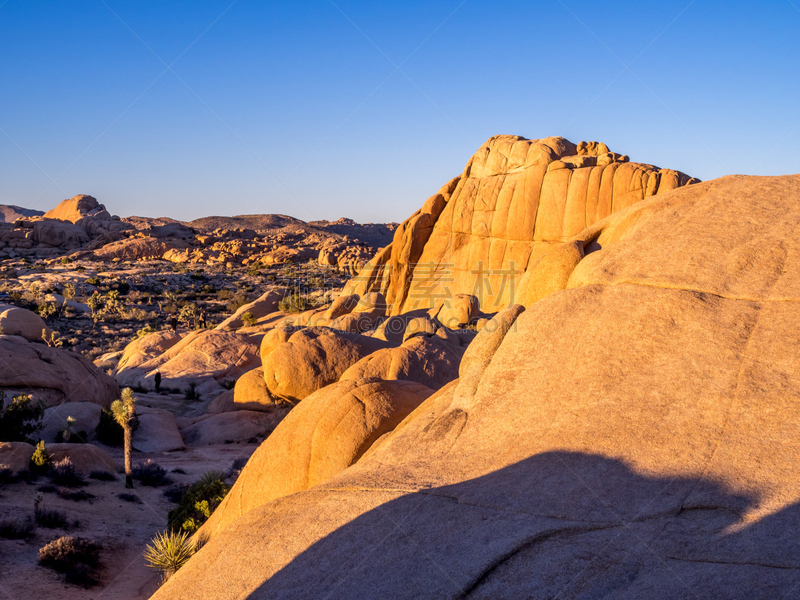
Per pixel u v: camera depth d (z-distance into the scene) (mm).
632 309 6254
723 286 6141
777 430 4605
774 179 7727
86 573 9867
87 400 25859
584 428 5254
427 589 4281
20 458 15094
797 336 5305
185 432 25531
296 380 23156
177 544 9602
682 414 5016
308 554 5129
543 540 4363
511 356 6590
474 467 5492
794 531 3826
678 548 4000
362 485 5754
